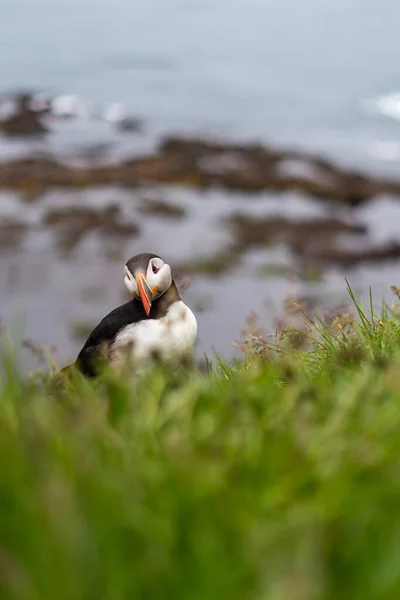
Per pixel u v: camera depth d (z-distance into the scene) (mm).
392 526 3014
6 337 5230
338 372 5191
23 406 3922
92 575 2764
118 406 4254
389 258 23547
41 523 2859
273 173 29391
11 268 22219
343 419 3904
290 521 3041
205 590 2760
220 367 6059
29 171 28031
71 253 23141
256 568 2771
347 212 27125
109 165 29172
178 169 29031
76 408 4332
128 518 2980
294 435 3676
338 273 22547
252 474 3408
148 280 6461
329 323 7254
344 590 2826
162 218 25500
